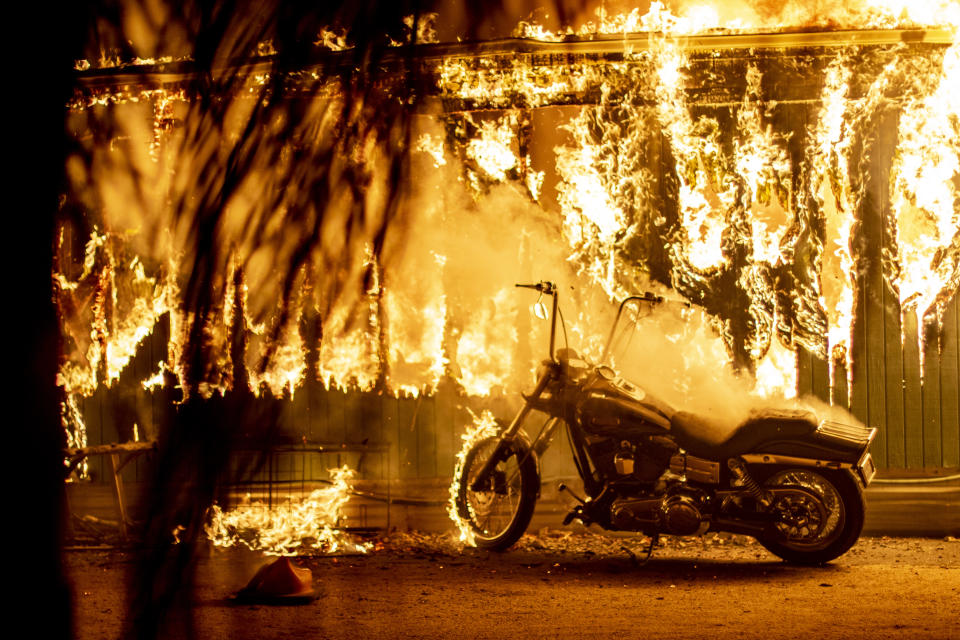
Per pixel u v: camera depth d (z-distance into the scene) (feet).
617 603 15.38
